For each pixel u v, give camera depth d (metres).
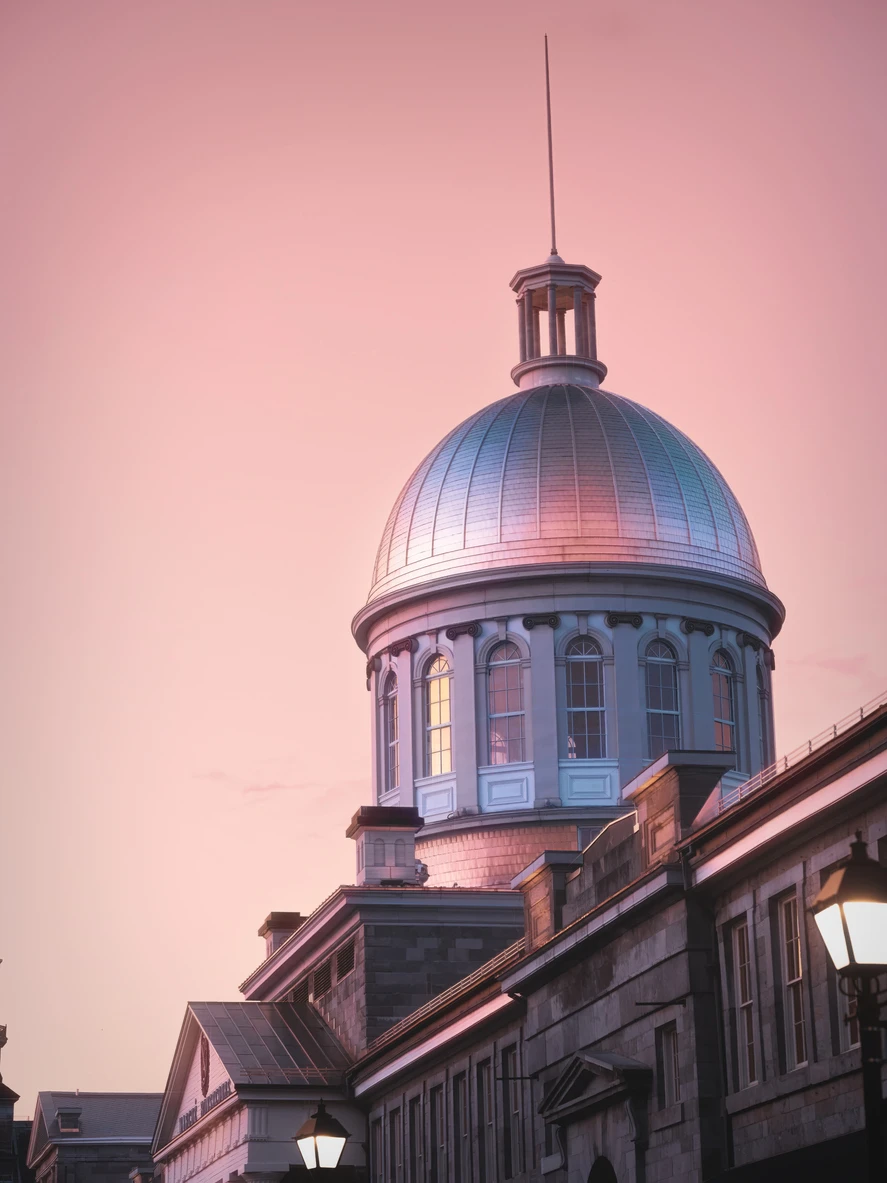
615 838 43.06
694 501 74.56
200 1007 70.12
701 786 39.34
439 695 74.38
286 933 76.94
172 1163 76.38
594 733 71.88
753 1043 36.81
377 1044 59.69
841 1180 30.70
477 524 74.19
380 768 76.25
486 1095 52.12
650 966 39.94
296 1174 30.05
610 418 75.88
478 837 71.62
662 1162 38.91
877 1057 18.34
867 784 31.80
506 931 65.88
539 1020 46.59
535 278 80.06
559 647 72.44
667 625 72.94
